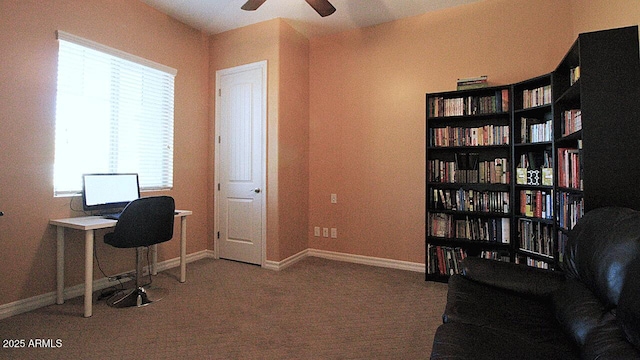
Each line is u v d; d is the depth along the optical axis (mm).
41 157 2381
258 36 3504
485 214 2807
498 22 3006
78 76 2621
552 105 2355
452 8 3182
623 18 1948
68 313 2260
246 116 3576
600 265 1226
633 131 1688
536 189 2734
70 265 2572
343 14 3316
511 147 2734
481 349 1076
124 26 2924
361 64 3611
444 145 3041
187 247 3584
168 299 2527
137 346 1834
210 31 3742
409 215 3365
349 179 3670
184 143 3537
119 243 2330
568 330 1240
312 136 3861
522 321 1382
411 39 3363
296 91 3672
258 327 2068
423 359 1724
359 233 3613
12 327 2049
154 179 3264
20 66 2258
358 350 1810
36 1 2334
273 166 3398
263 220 3436
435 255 3016
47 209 2410
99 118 2779
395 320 2178
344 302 2482
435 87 3254
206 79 3814
